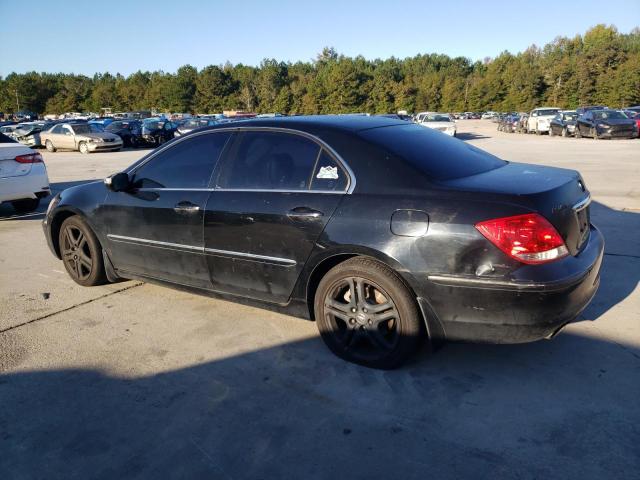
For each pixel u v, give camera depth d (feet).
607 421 8.66
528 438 8.33
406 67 428.97
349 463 7.96
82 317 13.93
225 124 12.98
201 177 12.92
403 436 8.53
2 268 18.74
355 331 10.72
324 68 351.05
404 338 10.07
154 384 10.44
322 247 10.56
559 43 347.15
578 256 9.80
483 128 154.40
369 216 10.01
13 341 12.57
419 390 9.82
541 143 74.59
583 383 9.79
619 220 22.38
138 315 13.94
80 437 8.86
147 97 355.77
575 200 10.07
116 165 59.47
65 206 15.88
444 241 9.28
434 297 9.50
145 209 13.70
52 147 85.87
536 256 8.92
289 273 11.28
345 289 10.95
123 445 8.61
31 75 381.19
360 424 8.89
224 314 13.82
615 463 7.71
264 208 11.42
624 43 285.64
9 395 10.20
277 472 7.84
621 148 60.49
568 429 8.50
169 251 13.44
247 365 11.05
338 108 285.43
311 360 11.16
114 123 96.84
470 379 10.11
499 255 8.95
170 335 12.66
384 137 11.10
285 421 9.07
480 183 9.87
